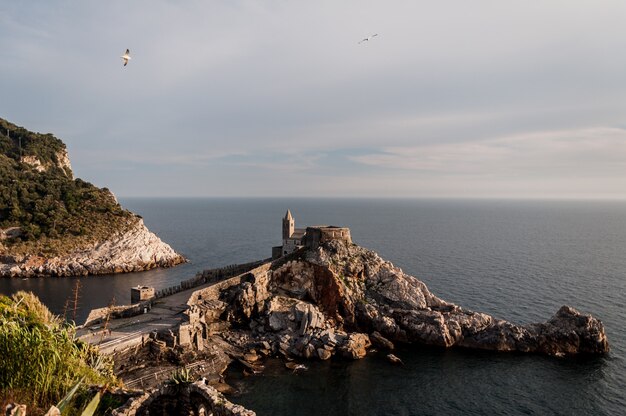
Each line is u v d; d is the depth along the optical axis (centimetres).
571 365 6178
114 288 10819
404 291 7944
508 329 6925
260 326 7081
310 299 7981
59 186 15825
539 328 6875
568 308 6925
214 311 7012
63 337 2562
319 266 8181
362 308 7638
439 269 12706
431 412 4997
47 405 2027
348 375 5878
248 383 5566
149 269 13538
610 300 9250
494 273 12056
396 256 15238
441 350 6819
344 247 8775
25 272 11919
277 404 5106
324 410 5006
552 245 18400
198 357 5838
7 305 3253
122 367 5191
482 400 5253
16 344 2150
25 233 13038
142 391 2436
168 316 6475
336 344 6581
